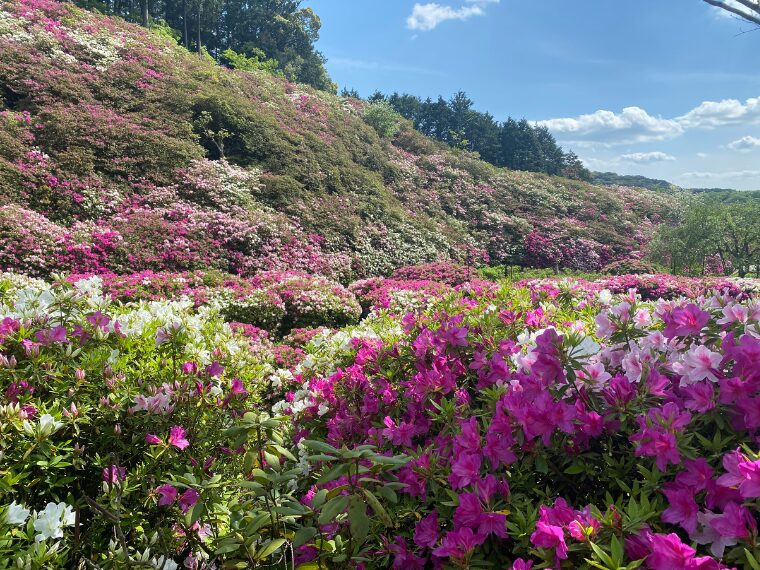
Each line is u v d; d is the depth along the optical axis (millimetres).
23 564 1351
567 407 1498
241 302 7203
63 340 2322
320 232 14086
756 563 990
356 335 3266
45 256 8492
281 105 20750
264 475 1543
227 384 3029
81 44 16078
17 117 12016
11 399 2029
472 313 3174
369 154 21531
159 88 15688
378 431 2215
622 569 1048
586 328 2480
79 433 2158
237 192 13133
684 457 1329
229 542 1462
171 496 1984
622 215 27609
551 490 1601
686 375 1585
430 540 1585
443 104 51938
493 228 22078
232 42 40688
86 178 11242
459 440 1652
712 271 20938
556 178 31047
